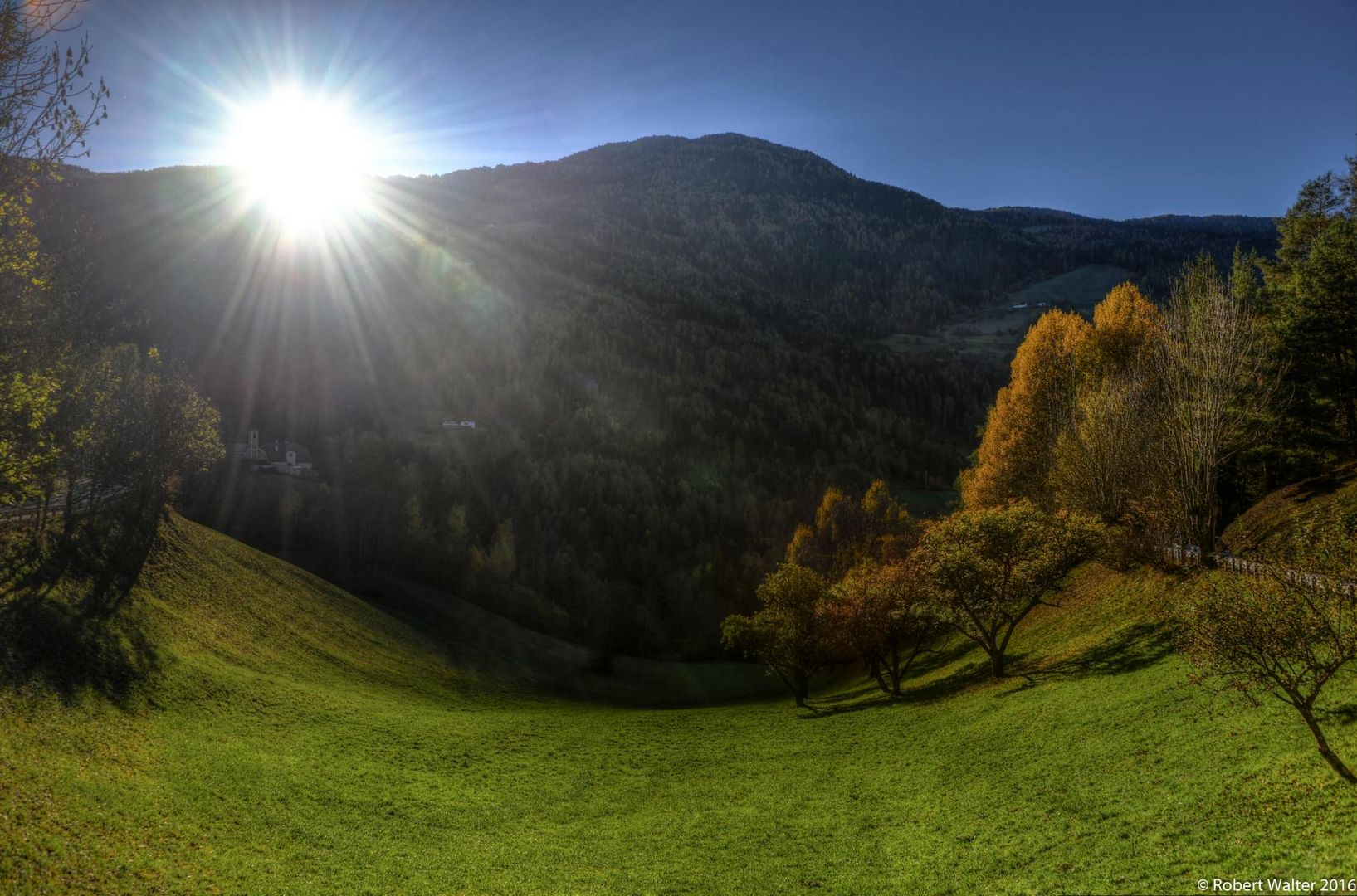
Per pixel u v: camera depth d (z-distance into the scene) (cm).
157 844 2208
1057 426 5572
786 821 2895
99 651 3497
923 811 2669
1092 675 3469
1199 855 1709
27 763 2359
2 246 1620
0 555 3912
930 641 6278
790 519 15175
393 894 2272
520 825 3052
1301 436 4438
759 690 8169
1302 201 5594
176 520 5906
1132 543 4403
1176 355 4528
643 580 12938
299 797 2891
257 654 4628
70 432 3709
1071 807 2267
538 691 7044
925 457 19588
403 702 5028
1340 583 1752
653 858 2658
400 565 10056
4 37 1436
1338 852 1480
